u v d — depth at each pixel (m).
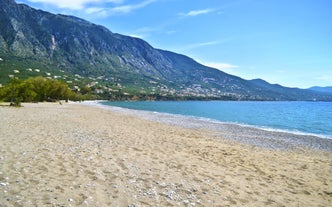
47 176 8.88
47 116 33.06
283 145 23.16
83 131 21.09
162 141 19.64
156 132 25.39
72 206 6.74
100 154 13.03
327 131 37.50
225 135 27.53
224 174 11.69
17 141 14.28
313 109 107.06
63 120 29.33
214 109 97.69
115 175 9.80
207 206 7.82
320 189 10.86
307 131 37.09
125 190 8.38
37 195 7.20
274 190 10.15
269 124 45.25
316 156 19.02
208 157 15.25
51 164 10.36
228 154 16.80
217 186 9.80
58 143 14.81
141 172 10.61
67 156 11.92
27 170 9.27
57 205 6.70
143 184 9.16
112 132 22.17
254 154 17.66
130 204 7.32
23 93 78.94
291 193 10.02
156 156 13.95
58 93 106.44
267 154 18.16
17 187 7.61
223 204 8.11
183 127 33.06
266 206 8.34
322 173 13.68
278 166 14.55
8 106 49.44
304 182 11.71
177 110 85.44
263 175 12.30
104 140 17.44
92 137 18.28
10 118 26.45
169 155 14.57
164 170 11.28
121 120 36.75
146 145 17.12
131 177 9.81
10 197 6.88
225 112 78.50
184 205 7.68
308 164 15.73
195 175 10.98
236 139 24.98
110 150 14.27
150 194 8.27
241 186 10.17
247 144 22.31
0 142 13.59
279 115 69.06
